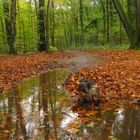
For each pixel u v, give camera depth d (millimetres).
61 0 53094
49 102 7910
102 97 7891
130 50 25516
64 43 69812
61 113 6816
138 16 26562
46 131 5656
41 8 31578
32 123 6191
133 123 5891
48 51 30969
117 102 7543
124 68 13133
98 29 51938
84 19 54000
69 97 8367
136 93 8078
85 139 5137
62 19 59969
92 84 7688
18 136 5457
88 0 53656
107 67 13844
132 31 27578
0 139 5352
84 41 55000
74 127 5801
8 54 26844
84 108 7133
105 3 50500
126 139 5066
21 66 16266
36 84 10797
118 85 9211
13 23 27297
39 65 16781
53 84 10570
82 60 19125
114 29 47188
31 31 46219
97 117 6383
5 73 13531
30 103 7926
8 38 30625
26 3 48719
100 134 5355
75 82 10031
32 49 45406
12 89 10086
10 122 6340
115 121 6066
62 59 20375
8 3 27656
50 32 57344
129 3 28859
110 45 38688
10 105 7828
